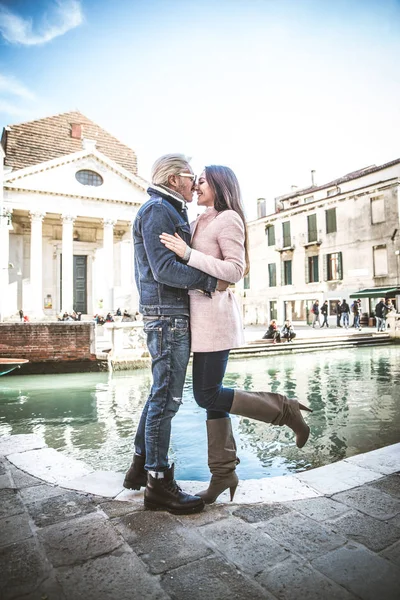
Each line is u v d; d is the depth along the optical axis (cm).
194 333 213
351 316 2717
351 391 905
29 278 2828
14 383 1098
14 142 2805
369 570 158
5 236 2344
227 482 216
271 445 540
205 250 218
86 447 554
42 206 2572
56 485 246
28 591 149
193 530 191
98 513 209
